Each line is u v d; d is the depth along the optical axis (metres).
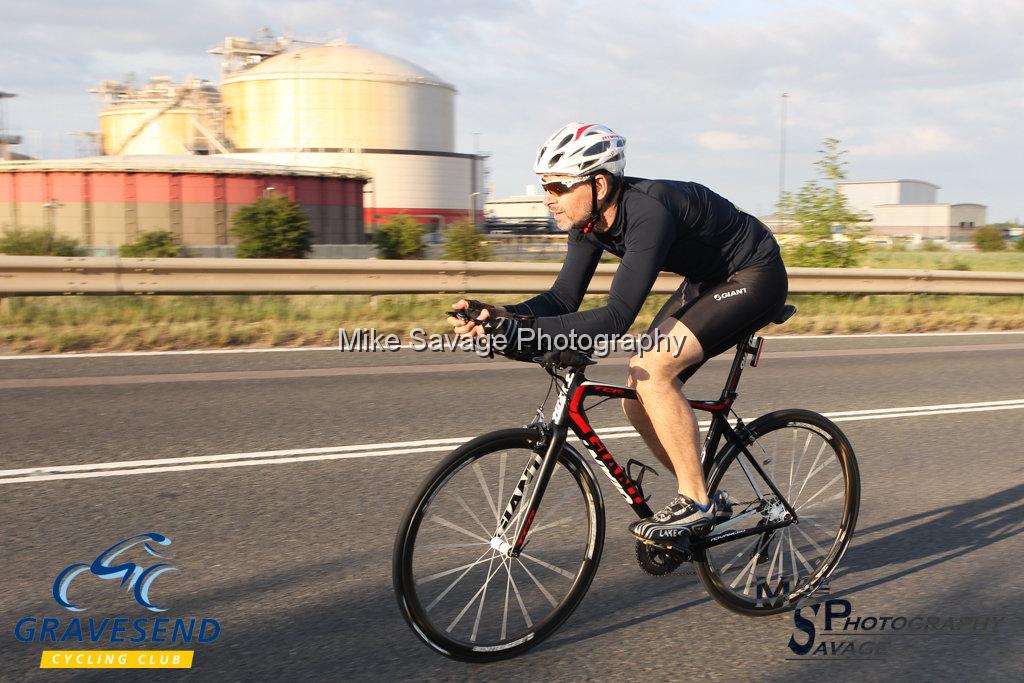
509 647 2.69
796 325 10.81
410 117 56.19
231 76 55.44
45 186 34.09
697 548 2.92
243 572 3.29
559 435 2.77
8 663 2.59
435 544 2.62
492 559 2.74
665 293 12.16
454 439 5.24
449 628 2.67
